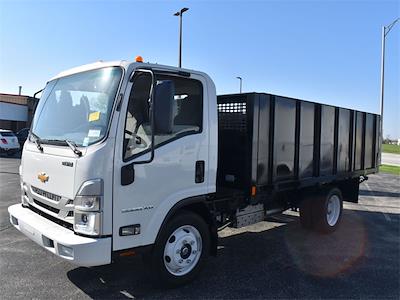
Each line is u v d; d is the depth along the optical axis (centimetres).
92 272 502
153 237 425
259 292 457
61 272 501
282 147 588
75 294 438
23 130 2795
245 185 537
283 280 497
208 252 489
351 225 827
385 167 2559
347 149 775
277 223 819
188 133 453
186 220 460
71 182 390
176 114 441
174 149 437
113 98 394
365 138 847
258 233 735
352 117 784
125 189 395
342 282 496
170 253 450
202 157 470
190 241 468
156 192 423
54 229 401
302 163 639
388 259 593
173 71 436
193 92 461
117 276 491
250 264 556
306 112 642
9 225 726
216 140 488
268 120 557
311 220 729
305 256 599
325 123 693
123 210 395
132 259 550
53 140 437
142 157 408
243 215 581
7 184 1221
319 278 508
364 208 1046
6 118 3403
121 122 391
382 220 888
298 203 703
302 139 636
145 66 414
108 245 383
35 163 458
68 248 371
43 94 515
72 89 451
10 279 477
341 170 756
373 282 498
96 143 385
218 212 520
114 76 405
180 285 463
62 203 404
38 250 584
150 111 397
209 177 480
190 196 459
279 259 582
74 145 396
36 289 449
